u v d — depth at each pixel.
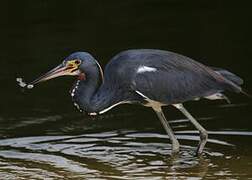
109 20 21.08
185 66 12.78
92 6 22.55
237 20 20.66
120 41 19.20
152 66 12.66
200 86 12.73
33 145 13.50
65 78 17.38
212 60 17.61
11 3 22.81
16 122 14.70
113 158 12.80
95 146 13.41
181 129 14.21
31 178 11.91
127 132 14.12
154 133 14.05
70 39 19.50
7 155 13.00
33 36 19.88
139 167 12.34
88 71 12.64
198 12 21.66
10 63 17.89
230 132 13.91
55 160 12.73
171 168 12.26
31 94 16.28
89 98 12.72
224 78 12.71
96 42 19.12
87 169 12.26
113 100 12.75
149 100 12.73
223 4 22.33
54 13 21.83
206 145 13.33
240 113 14.92
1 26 20.73
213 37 19.33
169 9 22.06
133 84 12.60
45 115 15.08
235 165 12.32
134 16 21.47
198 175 11.89
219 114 14.93
